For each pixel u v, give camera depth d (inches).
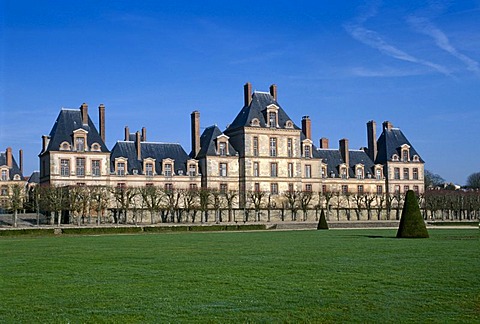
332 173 4926.2
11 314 789.2
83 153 3966.5
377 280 1026.1
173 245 1851.6
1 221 3688.5
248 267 1216.8
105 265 1273.4
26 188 5359.3
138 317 767.7
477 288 943.7
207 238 2250.2
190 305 834.8
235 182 4404.5
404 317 761.0
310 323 737.0
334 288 952.9
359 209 4296.3
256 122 4414.4
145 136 4591.5
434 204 4379.9
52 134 4050.2
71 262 1338.6
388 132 5246.1
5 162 5123.0
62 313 792.9
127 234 2679.6
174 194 4020.7
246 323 736.3
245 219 3882.9
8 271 1181.1
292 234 2546.8
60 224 3390.7
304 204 4160.9
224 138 4402.1
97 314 785.6
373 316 766.5
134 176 4151.1
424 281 1010.1
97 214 3558.1
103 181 4013.3
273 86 4608.8
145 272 1152.2
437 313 780.6
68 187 3449.8
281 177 4461.1
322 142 5088.6
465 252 1517.0
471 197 4416.8
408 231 2178.9
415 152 5226.4
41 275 1120.8
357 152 5157.5
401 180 5132.9
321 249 1641.2
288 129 4512.8
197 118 4478.3
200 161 4404.5
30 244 1953.7
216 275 1102.4
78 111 4099.4
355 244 1831.9
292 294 906.1
